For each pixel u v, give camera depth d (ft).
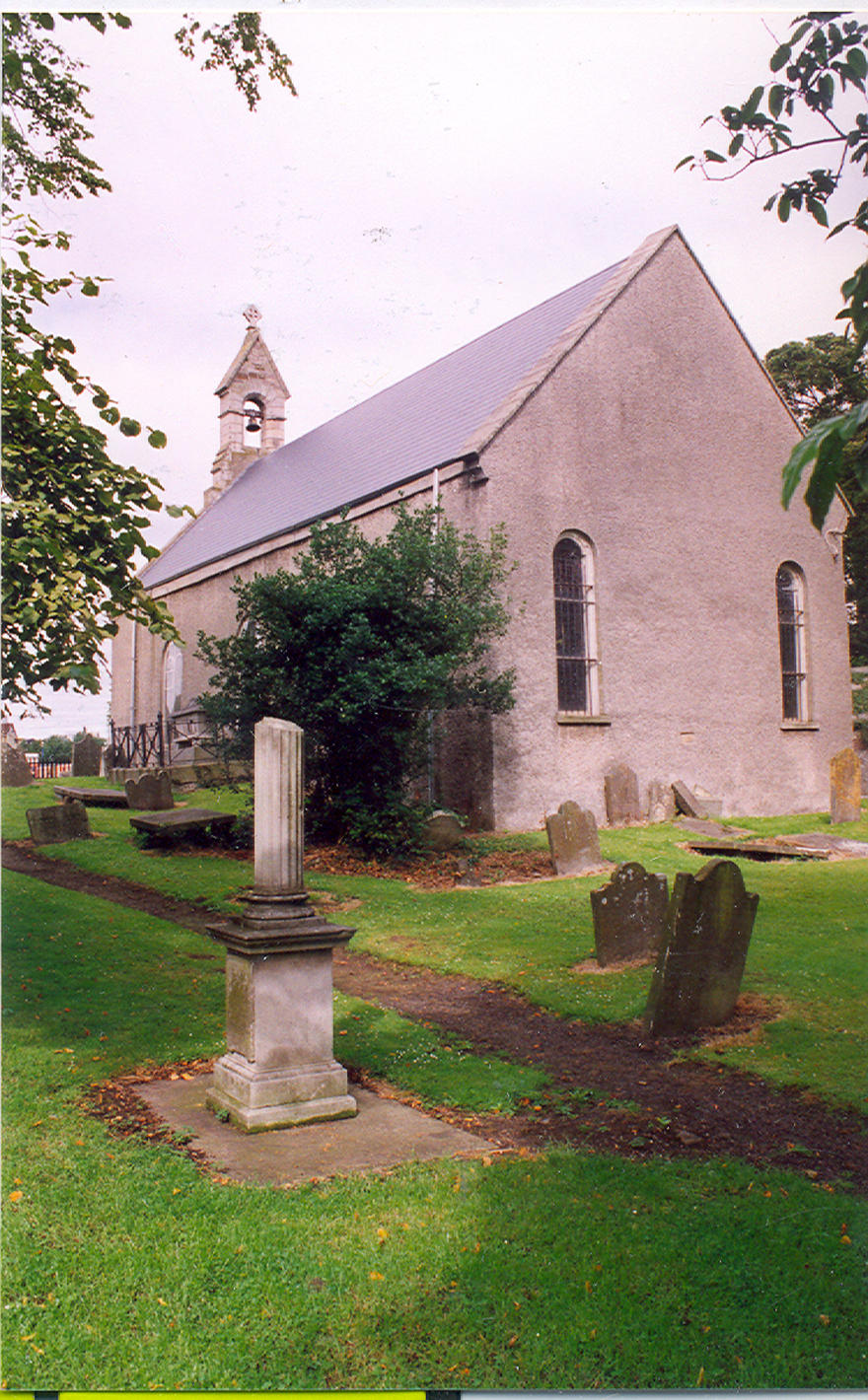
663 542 61.05
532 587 54.65
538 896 36.86
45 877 41.55
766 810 63.57
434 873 42.27
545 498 55.83
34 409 20.63
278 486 86.79
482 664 52.70
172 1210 13.71
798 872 41.11
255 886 18.74
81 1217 13.47
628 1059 20.67
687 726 60.70
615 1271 12.40
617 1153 16.10
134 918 33.17
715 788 61.36
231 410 109.91
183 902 36.65
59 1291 11.80
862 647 78.89
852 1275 12.42
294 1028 17.85
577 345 58.39
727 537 64.08
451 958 28.84
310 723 44.80
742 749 62.95
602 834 51.98
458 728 54.13
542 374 56.34
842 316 8.00
